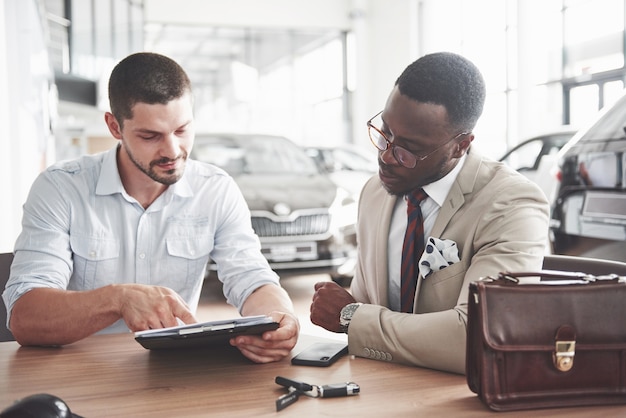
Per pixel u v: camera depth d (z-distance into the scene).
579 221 3.34
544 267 1.54
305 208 4.64
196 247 1.80
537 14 8.91
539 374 0.98
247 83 13.95
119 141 1.75
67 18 10.19
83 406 1.01
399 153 1.41
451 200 1.45
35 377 1.17
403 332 1.22
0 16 4.54
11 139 4.89
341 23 12.77
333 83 13.25
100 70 10.57
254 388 1.09
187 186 1.80
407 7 11.40
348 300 1.44
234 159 5.49
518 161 6.79
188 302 1.83
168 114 1.50
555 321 0.99
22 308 1.39
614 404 0.99
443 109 1.35
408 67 1.39
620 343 0.99
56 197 1.67
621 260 3.13
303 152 5.64
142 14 11.46
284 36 13.52
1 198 4.51
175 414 0.97
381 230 1.60
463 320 1.18
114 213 1.73
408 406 1.00
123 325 1.74
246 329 1.19
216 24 12.23
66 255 1.64
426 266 1.42
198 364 1.24
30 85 5.36
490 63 10.16
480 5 10.29
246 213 1.89
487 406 0.99
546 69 8.97
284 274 4.62
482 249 1.37
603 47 8.16
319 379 1.14
